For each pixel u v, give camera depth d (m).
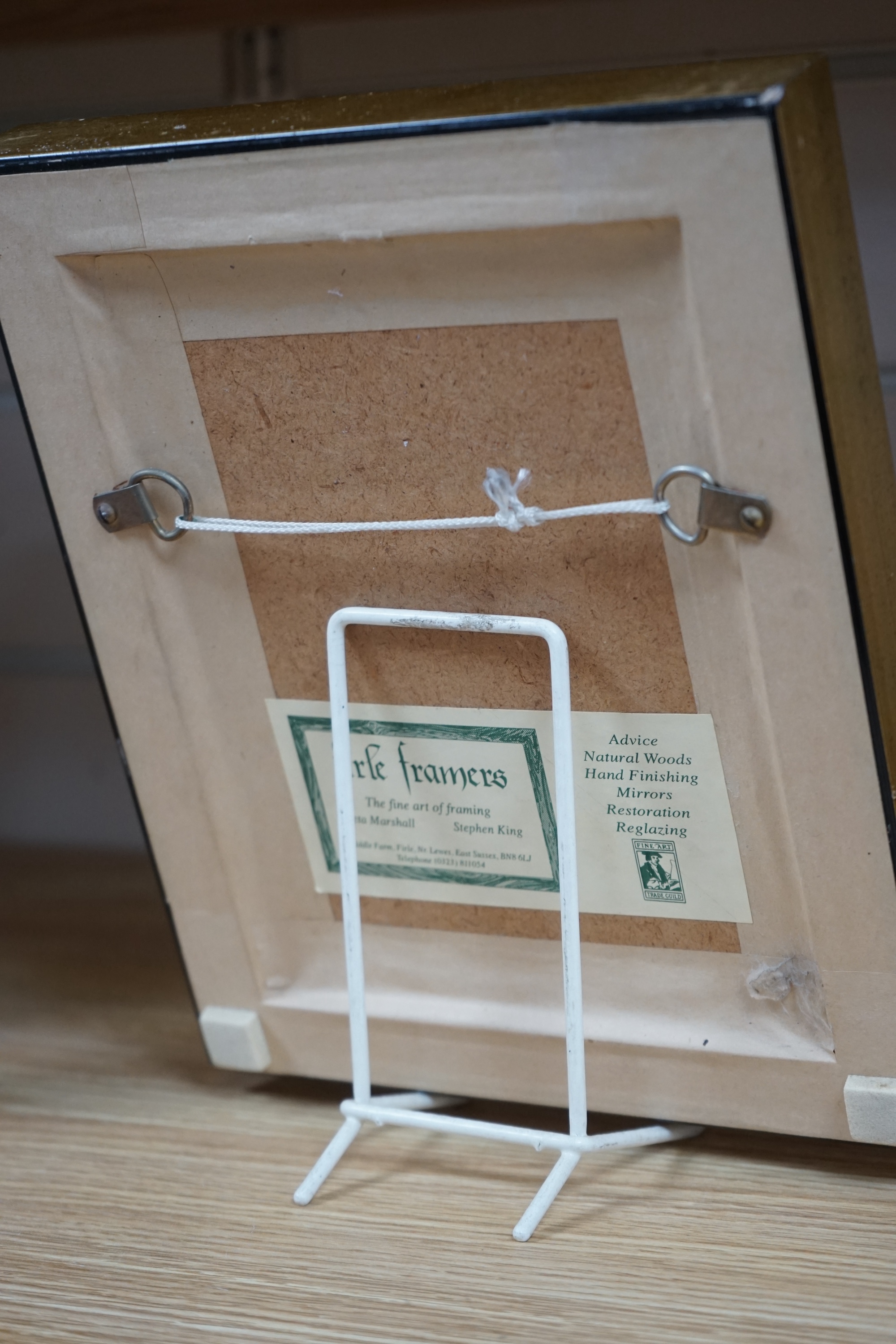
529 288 0.59
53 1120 0.82
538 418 0.62
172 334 0.66
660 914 0.71
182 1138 0.79
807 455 0.58
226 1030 0.81
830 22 0.83
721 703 0.65
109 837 1.16
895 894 0.64
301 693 0.72
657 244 0.57
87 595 0.73
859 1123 0.69
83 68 0.96
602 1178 0.73
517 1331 0.62
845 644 0.60
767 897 0.68
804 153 0.55
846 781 0.63
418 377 0.63
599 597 0.65
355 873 0.72
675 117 0.54
